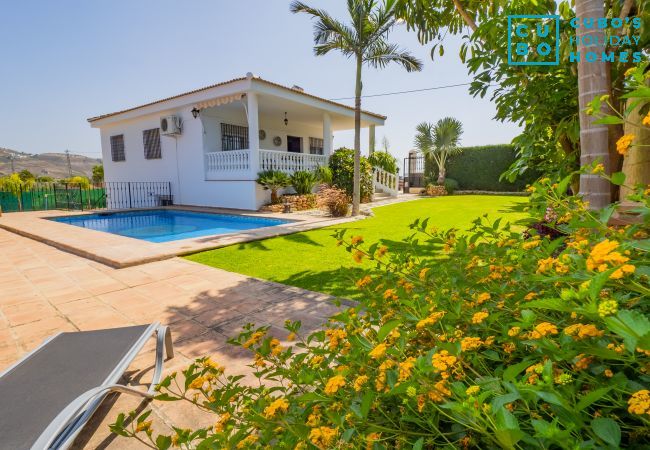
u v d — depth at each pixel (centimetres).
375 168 1658
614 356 71
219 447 108
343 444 94
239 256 560
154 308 344
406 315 126
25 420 130
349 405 112
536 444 67
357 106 1029
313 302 347
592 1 210
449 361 88
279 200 1238
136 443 167
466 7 397
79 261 549
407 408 104
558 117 307
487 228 175
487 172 1916
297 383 130
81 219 1219
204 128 1347
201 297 373
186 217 1246
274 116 1573
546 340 84
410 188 2194
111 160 1708
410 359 97
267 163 1253
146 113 1434
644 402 67
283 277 439
